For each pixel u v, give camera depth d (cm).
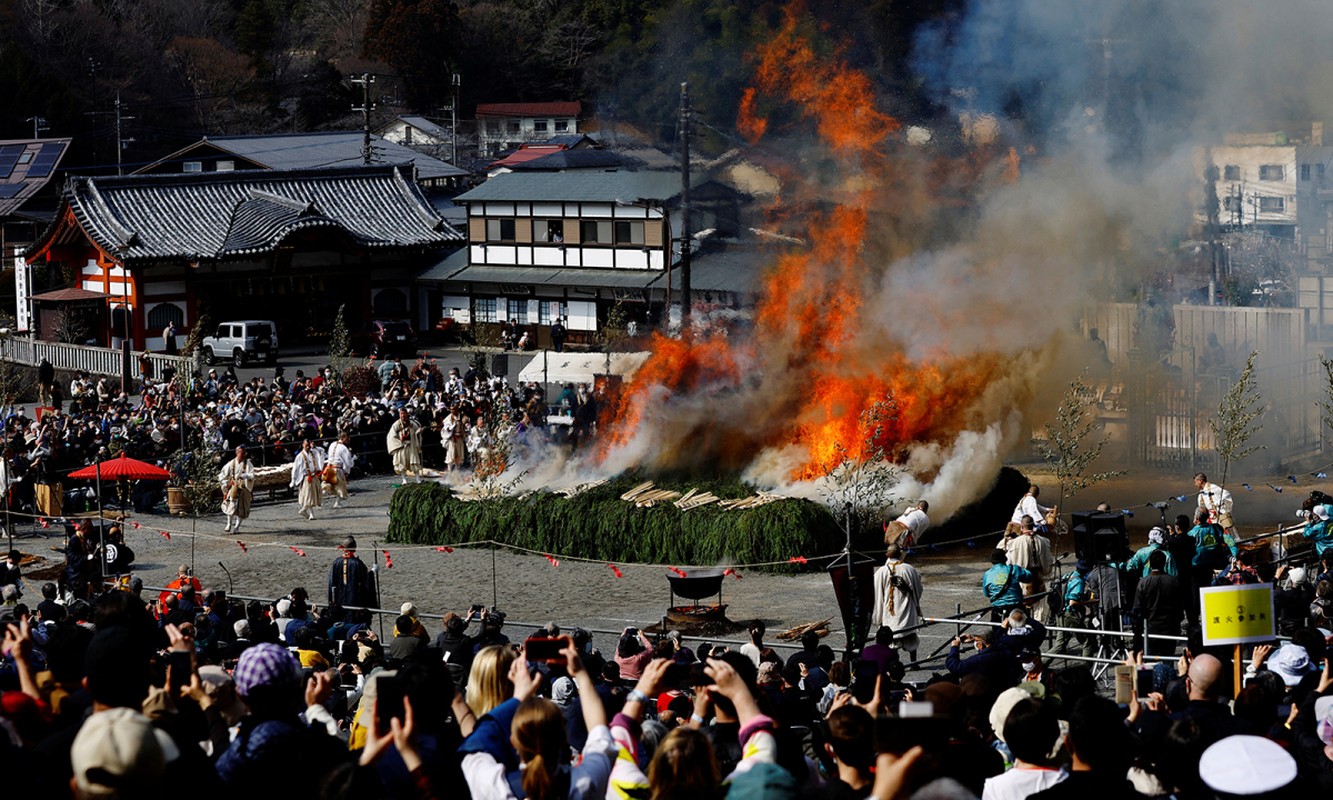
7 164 9775
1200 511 2334
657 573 3159
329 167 9050
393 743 826
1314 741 1034
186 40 12781
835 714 815
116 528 3011
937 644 2439
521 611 2850
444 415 4766
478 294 7625
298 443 4572
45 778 726
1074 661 2125
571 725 1111
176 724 777
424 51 12694
